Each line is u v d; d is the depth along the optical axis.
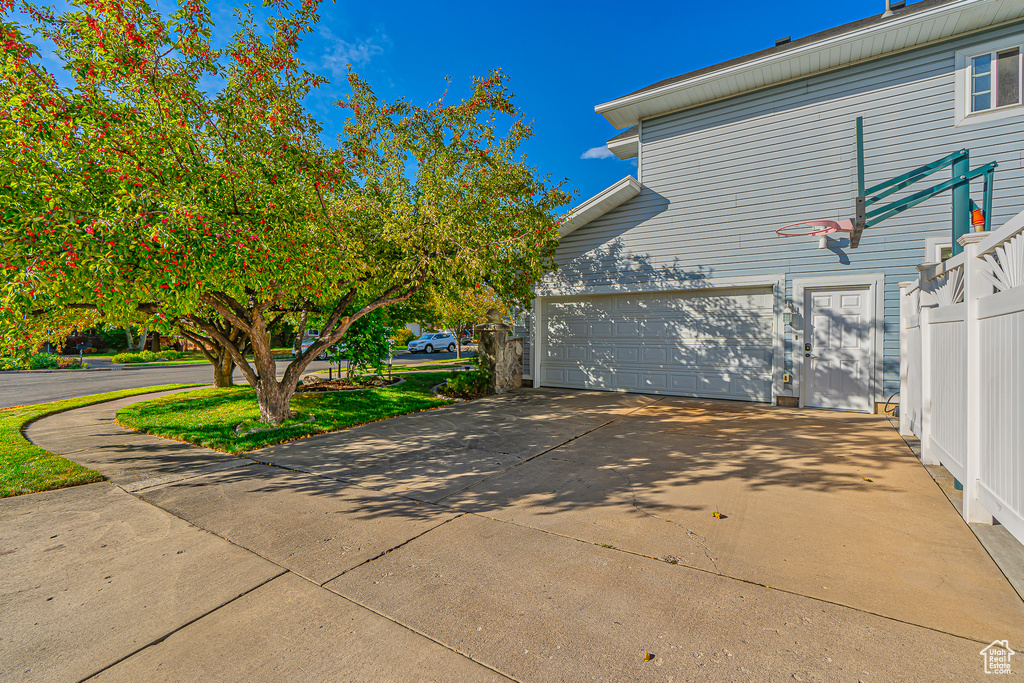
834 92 7.78
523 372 11.12
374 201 7.23
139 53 5.26
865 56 7.46
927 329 4.68
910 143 7.25
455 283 7.26
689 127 9.03
